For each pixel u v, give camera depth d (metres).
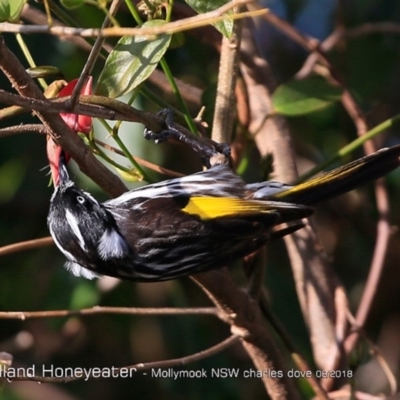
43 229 10.17
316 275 8.49
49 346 10.28
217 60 10.24
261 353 7.38
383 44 10.76
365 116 9.47
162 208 7.03
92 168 6.22
